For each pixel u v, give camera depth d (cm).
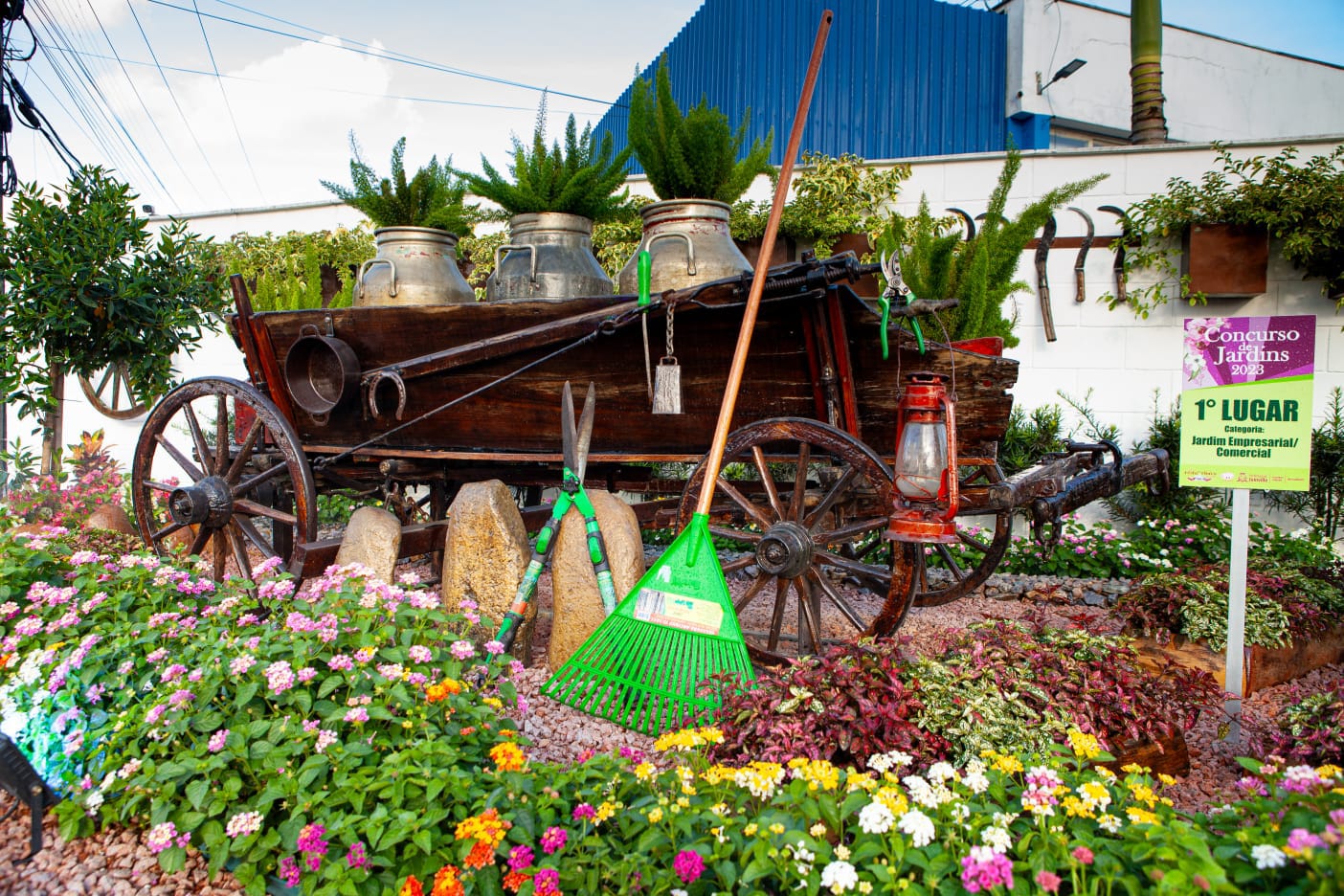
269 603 295
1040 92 929
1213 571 452
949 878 169
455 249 477
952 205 715
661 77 414
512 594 379
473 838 188
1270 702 373
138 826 243
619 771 217
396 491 495
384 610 279
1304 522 654
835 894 161
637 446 400
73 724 249
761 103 988
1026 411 706
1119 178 685
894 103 959
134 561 319
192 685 242
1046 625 338
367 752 215
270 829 208
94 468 791
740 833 184
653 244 398
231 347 946
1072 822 180
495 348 395
